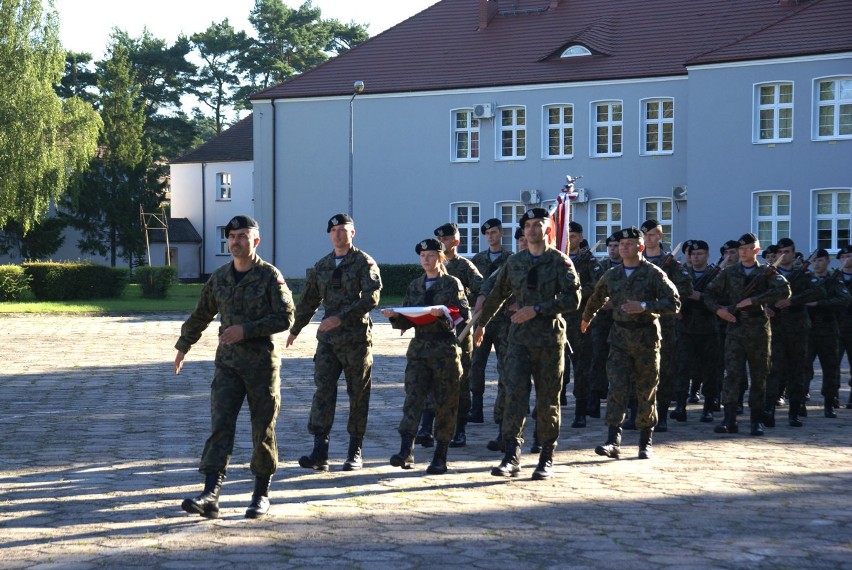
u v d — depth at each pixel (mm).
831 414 13594
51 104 44719
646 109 41969
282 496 8258
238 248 7508
